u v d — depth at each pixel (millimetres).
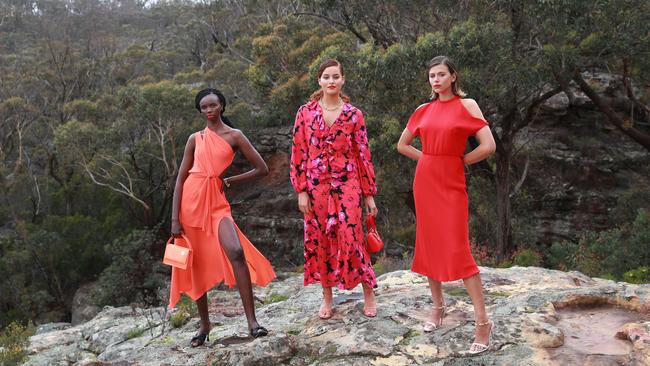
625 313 3664
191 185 3594
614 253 11641
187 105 21750
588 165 18328
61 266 23188
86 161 23859
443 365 3076
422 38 11844
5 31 50094
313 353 3416
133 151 23719
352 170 3598
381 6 14461
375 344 3352
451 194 3113
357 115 3584
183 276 3680
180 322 5281
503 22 12719
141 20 57594
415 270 3373
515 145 18812
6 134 30312
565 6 11375
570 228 17594
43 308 21656
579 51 12453
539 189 18250
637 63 13820
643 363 2854
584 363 2939
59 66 33094
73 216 25250
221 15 40656
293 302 4887
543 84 13406
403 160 13266
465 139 3117
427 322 3543
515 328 3406
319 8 15953
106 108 26812
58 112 30359
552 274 5270
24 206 26734
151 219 23891
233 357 3357
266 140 25859
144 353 3891
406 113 13188
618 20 12219
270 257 22859
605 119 19359
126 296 20141
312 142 3582
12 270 21953
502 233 14422
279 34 21250
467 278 3117
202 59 41062
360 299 4398
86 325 6402
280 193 23891
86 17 50156
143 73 35656
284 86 17516
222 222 3531
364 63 12273
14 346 5613
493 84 12172
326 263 3713
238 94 28984
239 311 5520
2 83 31391
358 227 3566
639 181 18281
